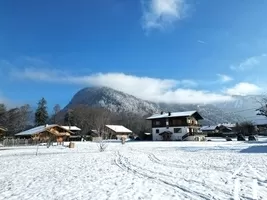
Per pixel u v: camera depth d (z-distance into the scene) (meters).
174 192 10.39
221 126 119.62
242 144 46.38
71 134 87.06
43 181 14.09
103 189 11.52
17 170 18.89
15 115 100.94
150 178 13.82
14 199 10.27
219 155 25.84
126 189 11.30
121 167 18.88
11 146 58.31
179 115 82.50
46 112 118.00
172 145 50.84
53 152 37.69
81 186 12.38
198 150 35.25
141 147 46.00
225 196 9.41
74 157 28.27
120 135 99.25
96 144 60.19
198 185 11.46
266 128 107.31
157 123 87.12
